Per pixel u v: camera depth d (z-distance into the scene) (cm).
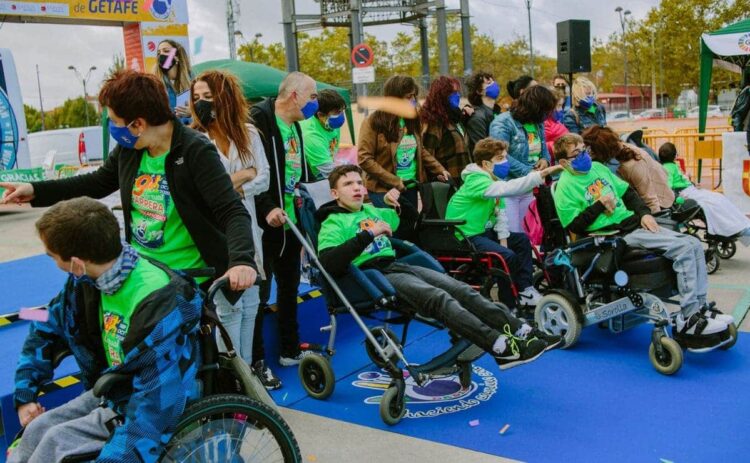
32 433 265
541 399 413
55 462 251
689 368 447
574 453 348
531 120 598
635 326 515
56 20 1334
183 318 253
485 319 395
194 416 260
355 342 529
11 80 1260
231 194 293
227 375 288
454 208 540
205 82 370
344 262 396
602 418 385
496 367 468
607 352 481
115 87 275
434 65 4344
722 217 646
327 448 365
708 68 1276
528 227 561
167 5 1438
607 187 470
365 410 411
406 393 435
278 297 468
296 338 475
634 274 453
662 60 5334
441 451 357
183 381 254
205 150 291
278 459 287
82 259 245
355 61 1309
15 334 460
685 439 356
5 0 1234
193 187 291
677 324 453
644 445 352
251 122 411
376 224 407
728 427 366
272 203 423
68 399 371
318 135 511
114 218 252
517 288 549
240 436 276
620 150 525
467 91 673
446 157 616
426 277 414
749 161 917
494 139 524
